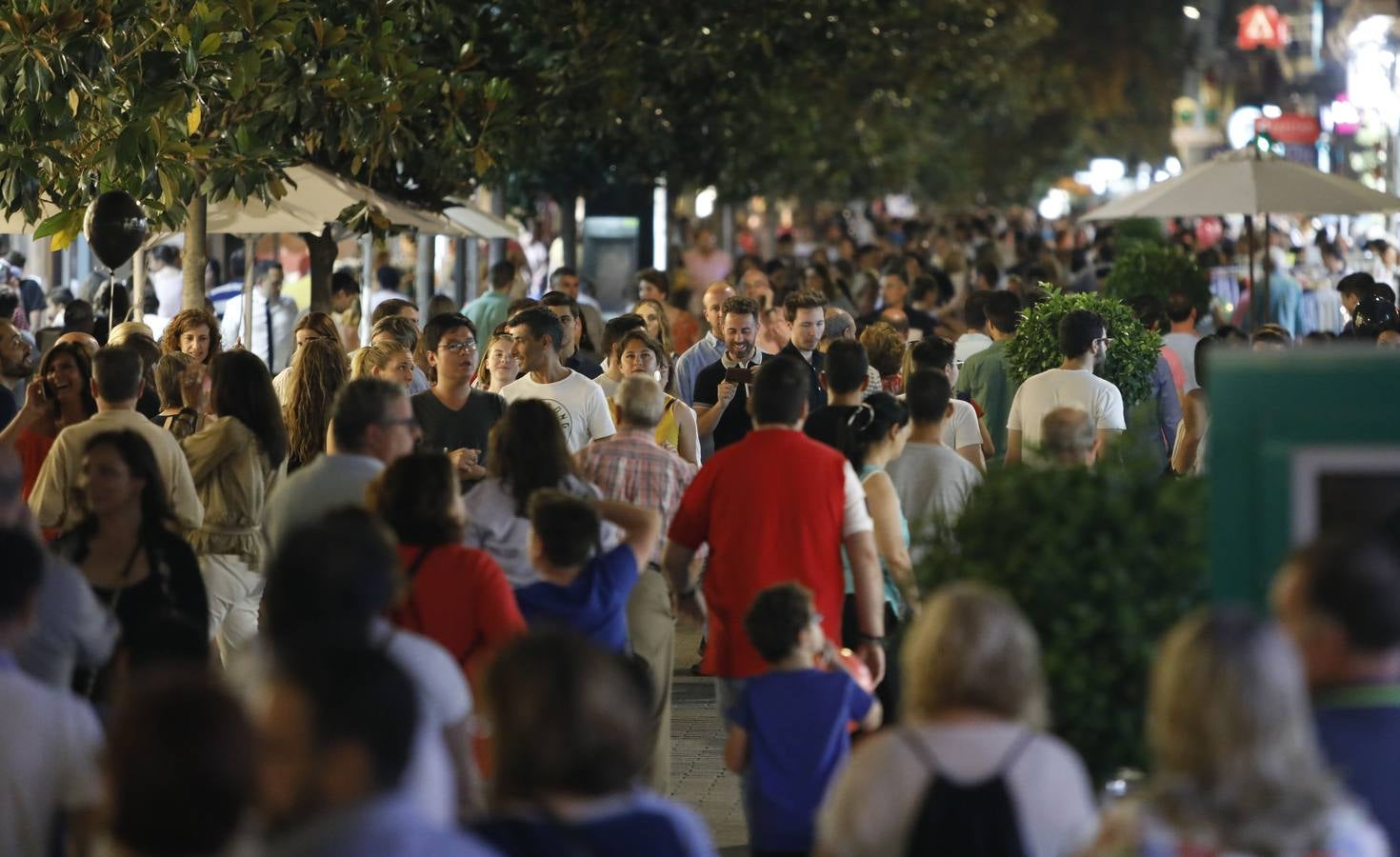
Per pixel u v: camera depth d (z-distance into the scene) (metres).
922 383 18.67
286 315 41.34
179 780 7.70
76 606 13.57
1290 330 48.53
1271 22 92.56
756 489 16.31
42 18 24.38
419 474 14.07
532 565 15.61
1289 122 65.19
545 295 28.66
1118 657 13.09
